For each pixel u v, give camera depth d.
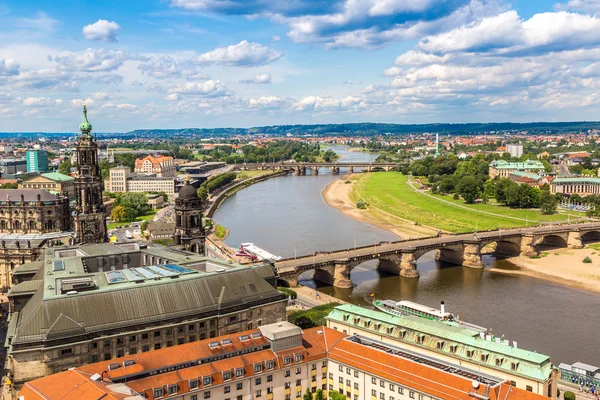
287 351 144.62
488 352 142.25
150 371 127.69
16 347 137.12
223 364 135.00
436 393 125.88
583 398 160.00
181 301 162.50
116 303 153.62
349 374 144.12
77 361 142.25
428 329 156.38
